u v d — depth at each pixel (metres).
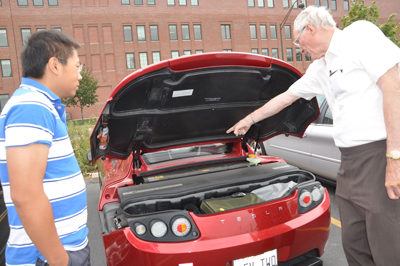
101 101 32.81
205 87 2.32
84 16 31.70
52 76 1.28
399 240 1.59
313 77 2.06
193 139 3.01
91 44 32.12
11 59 30.61
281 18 37.06
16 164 1.06
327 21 1.66
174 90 2.22
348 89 1.66
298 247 2.06
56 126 1.24
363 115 1.63
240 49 35.84
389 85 1.48
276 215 2.02
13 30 30.47
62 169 1.27
